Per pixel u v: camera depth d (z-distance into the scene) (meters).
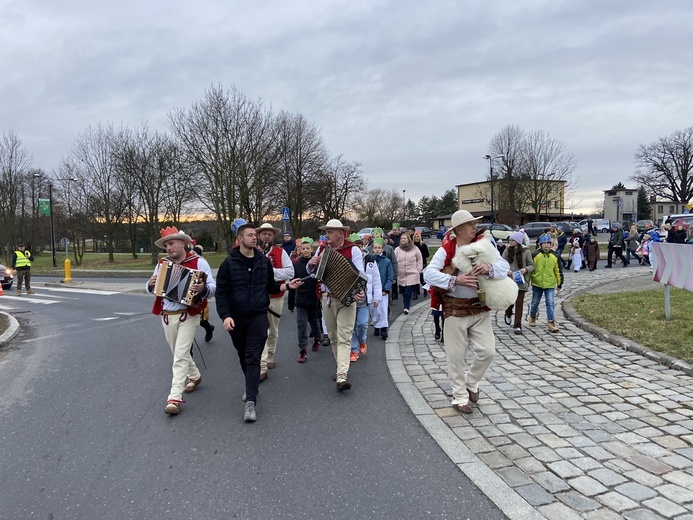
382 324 7.73
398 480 3.32
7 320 10.41
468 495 3.11
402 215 75.50
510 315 7.97
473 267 4.16
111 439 4.11
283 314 10.57
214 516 2.94
